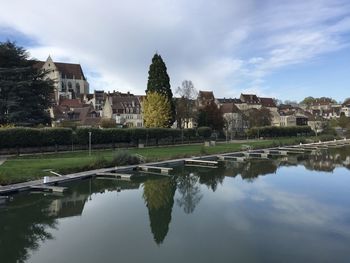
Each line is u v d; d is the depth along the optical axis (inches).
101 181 1291.8
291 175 1496.1
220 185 1266.0
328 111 7209.6
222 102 5644.7
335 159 2137.1
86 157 1619.1
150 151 2058.3
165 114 2741.1
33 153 1701.5
